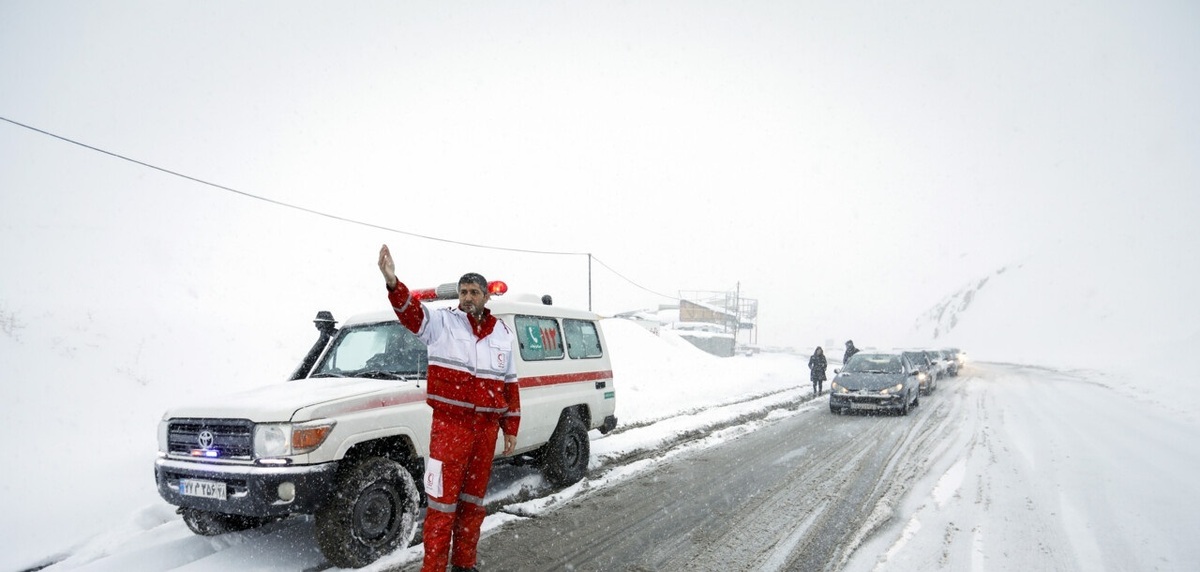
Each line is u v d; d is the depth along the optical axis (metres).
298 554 4.33
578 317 7.20
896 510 5.48
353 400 4.26
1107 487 6.29
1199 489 6.20
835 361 45.78
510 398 3.74
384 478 4.27
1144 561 4.18
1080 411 13.34
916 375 14.73
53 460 6.82
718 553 4.41
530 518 5.24
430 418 4.81
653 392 14.42
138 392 10.09
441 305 5.43
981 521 5.12
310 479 3.86
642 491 6.18
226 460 3.99
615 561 4.26
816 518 5.25
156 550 4.44
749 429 10.55
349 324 5.71
